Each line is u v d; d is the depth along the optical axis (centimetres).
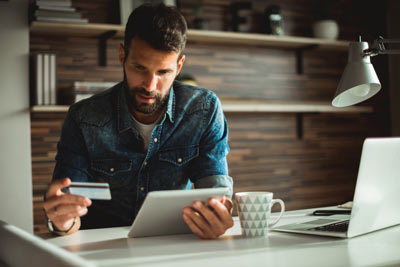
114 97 144
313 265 77
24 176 246
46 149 263
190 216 103
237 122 311
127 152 142
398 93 351
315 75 336
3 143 242
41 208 261
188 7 293
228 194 133
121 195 146
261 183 316
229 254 88
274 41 300
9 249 87
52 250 69
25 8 247
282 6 322
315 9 333
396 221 114
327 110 312
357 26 349
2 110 242
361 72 125
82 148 140
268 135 321
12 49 244
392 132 358
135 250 94
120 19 262
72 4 266
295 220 127
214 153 144
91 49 272
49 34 262
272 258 83
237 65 310
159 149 144
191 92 148
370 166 100
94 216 147
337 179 344
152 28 117
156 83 124
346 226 109
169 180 146
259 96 316
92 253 91
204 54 301
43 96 244
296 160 329
